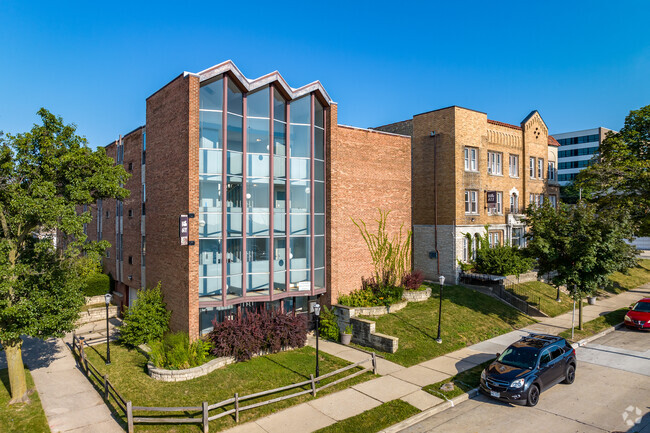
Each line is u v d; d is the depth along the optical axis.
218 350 16.95
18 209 13.35
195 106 17.58
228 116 18.64
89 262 15.65
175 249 18.56
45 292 14.14
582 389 14.66
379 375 15.99
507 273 27.73
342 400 13.81
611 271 20.22
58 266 14.78
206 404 11.63
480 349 18.81
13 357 13.91
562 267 20.50
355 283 23.53
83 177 15.53
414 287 24.84
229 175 18.47
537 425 12.12
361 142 23.91
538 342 15.26
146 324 18.83
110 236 30.44
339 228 22.78
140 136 24.53
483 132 30.25
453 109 28.33
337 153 22.27
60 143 15.02
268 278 19.36
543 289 28.16
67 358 18.70
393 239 25.48
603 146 35.50
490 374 14.07
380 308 21.83
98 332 23.28
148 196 21.73
